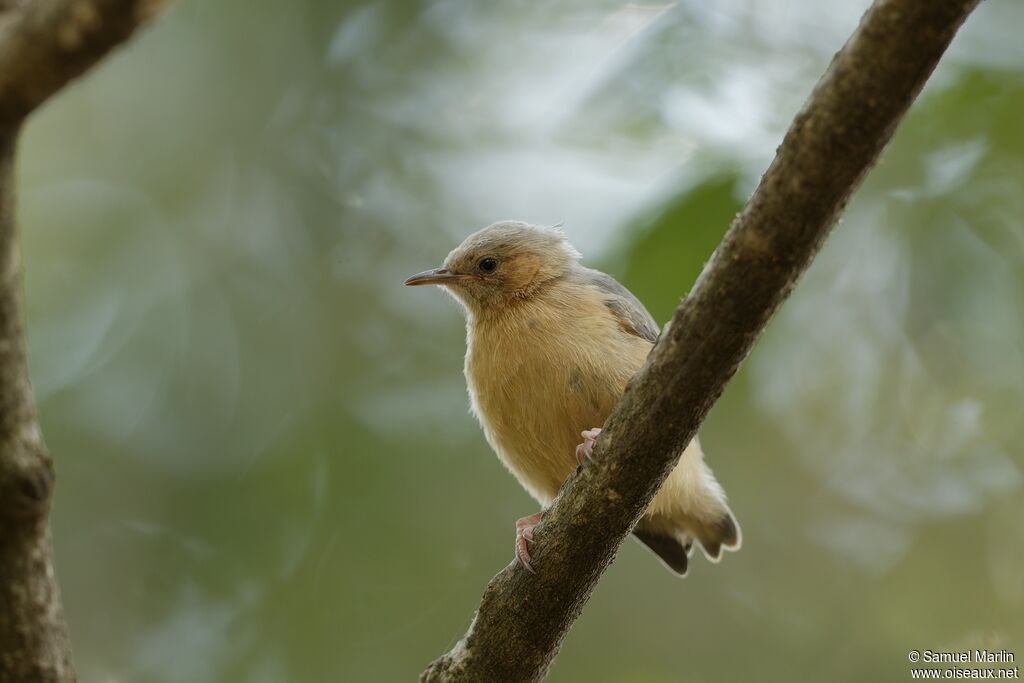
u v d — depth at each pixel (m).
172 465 13.23
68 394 13.32
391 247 14.65
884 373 14.09
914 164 11.76
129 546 12.84
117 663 12.40
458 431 13.61
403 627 12.43
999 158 11.36
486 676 7.38
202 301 14.19
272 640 12.34
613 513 6.78
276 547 12.79
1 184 4.46
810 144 5.55
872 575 14.37
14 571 5.02
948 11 5.13
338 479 13.04
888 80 5.33
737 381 12.89
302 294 14.38
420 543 12.80
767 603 14.17
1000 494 14.55
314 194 14.72
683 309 6.19
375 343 14.25
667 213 10.90
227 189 14.66
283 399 13.76
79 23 4.17
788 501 14.60
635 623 13.76
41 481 4.94
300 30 14.89
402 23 14.80
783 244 5.79
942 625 14.20
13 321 4.73
